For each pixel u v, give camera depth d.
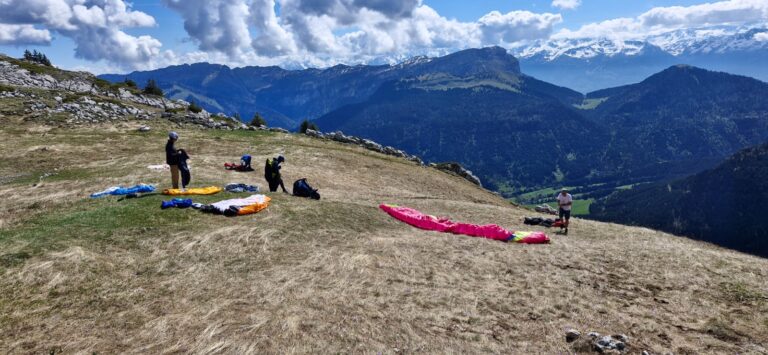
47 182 25.55
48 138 42.91
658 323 12.38
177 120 61.59
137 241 15.61
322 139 67.50
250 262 14.71
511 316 12.21
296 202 22.84
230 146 48.31
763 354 10.71
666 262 18.39
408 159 72.00
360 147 66.88
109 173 28.56
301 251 16.17
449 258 17.03
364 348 9.84
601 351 10.45
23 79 70.00
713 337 11.64
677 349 10.89
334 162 47.75
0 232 15.77
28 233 15.59
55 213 18.56
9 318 10.28
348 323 10.91
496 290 14.05
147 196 21.30
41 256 13.61
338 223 20.44
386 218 23.16
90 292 11.84
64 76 77.88
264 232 17.38
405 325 11.07
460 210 30.67
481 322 11.66
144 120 58.66
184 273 13.49
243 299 11.90
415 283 14.01
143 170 29.84
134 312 10.96
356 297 12.48
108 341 9.63
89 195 22.09
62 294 11.62
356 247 17.17
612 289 14.96
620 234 27.00
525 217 30.38
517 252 18.84
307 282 13.33
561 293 14.16
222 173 31.95
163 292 12.17
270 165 25.67
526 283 14.93
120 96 77.00
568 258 18.42
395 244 18.16
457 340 10.59
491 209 32.81
